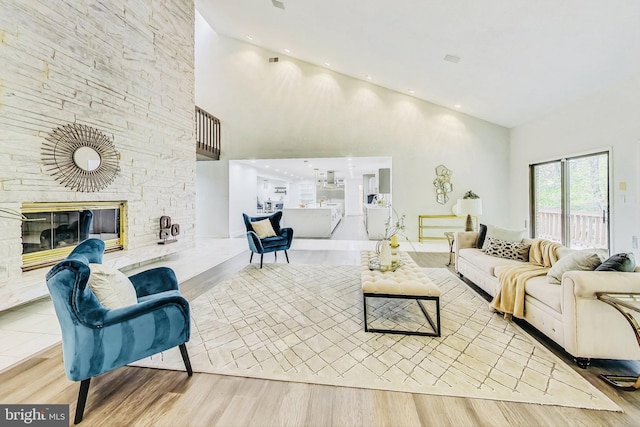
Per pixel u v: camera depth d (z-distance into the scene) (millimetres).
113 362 1503
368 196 12805
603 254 2141
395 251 3131
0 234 2430
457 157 6754
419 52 4605
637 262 3486
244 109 7328
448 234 4781
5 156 2449
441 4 3379
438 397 1588
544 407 1506
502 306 2611
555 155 4992
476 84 5004
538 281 2387
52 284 1410
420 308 2857
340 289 3453
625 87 3617
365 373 1803
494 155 6648
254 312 2762
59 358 1982
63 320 1421
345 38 4984
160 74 4312
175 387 1685
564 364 1892
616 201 3760
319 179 12688
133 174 3814
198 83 7414
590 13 2814
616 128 3752
